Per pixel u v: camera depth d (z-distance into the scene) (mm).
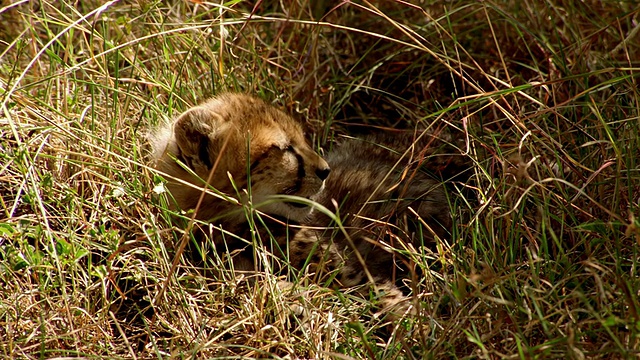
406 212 10438
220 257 9523
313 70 12656
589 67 11594
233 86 12125
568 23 12508
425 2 14203
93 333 8391
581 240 8664
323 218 10125
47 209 9781
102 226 9336
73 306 8422
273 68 13156
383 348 8367
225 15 13055
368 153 11516
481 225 9070
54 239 9062
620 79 9312
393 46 13812
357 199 10367
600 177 9469
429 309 8414
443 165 10969
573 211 9391
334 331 8422
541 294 8047
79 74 12023
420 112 12742
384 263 10289
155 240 9352
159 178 9273
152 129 10156
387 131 12781
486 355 6852
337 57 13438
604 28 11289
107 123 10328
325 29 13867
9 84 10289
